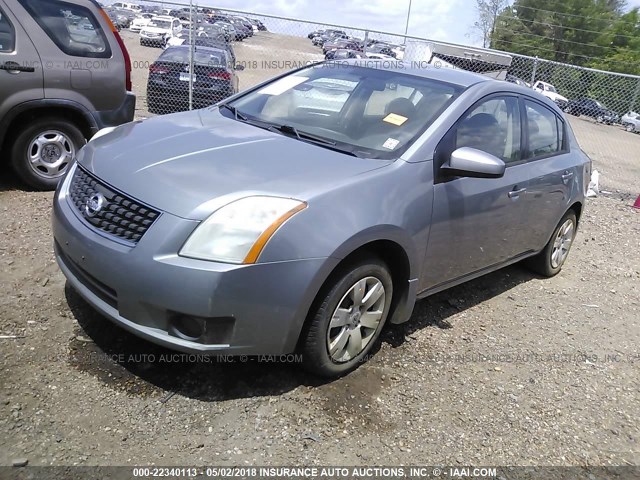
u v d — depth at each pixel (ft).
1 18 16.51
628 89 47.32
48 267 12.90
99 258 8.99
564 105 47.01
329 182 9.67
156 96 33.71
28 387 9.14
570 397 11.34
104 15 18.60
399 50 35.24
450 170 11.16
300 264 8.89
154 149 10.30
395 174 10.50
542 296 16.03
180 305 8.50
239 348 8.93
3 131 16.75
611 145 46.26
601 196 31.12
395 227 10.14
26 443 8.11
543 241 16.14
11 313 10.98
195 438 8.64
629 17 179.32
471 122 12.35
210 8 30.89
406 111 12.03
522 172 13.80
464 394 10.78
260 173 9.64
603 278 18.35
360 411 9.75
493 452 9.41
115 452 8.20
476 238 12.62
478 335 13.10
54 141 17.75
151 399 9.29
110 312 9.21
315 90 13.25
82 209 9.74
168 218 8.68
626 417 11.01
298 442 8.84
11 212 15.84
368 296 10.34
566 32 170.91
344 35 34.47
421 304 14.08
